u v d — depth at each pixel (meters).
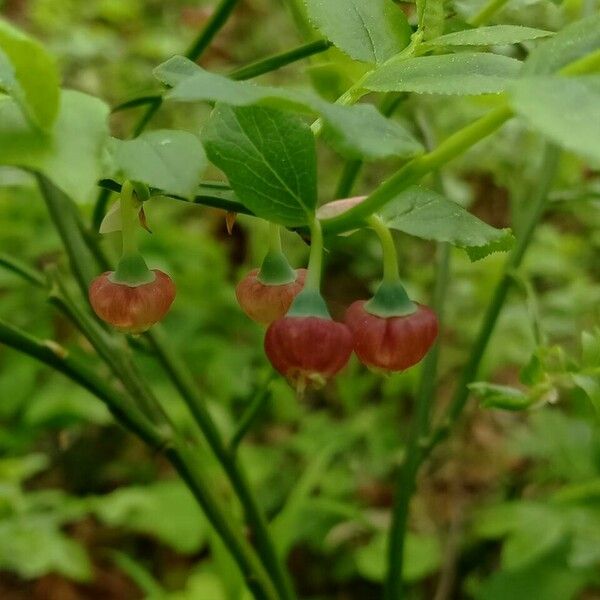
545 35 0.07
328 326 0.07
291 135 0.07
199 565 0.25
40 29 0.34
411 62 0.07
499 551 0.23
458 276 0.24
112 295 0.07
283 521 0.14
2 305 0.26
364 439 0.26
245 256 0.33
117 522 0.21
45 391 0.24
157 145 0.06
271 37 0.30
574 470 0.19
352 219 0.07
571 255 0.27
